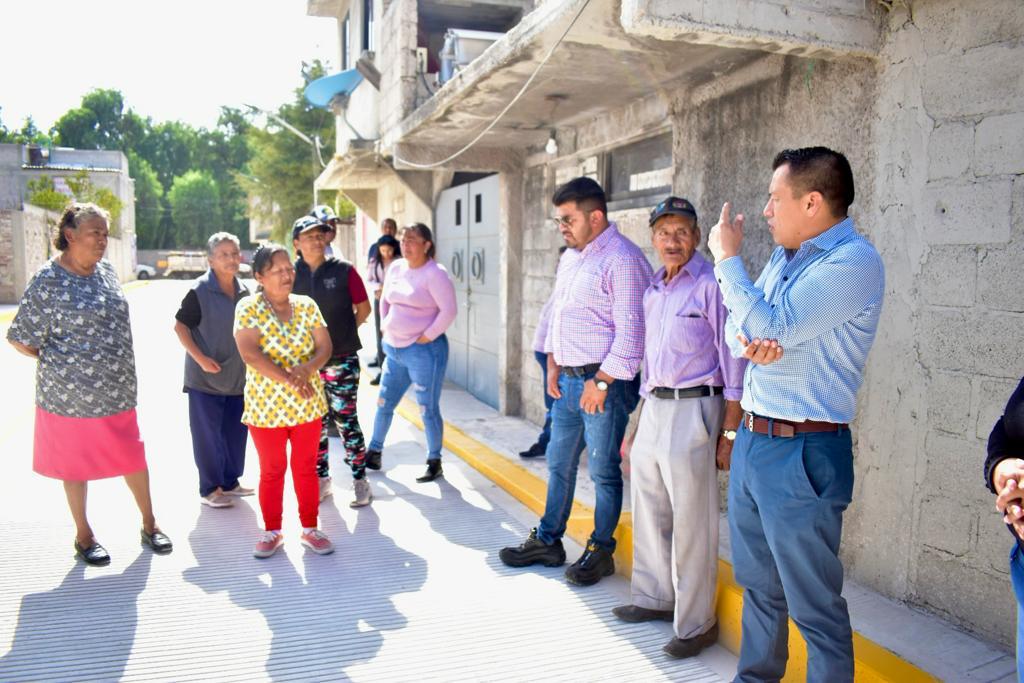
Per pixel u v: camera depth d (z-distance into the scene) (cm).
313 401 411
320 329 421
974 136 298
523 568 407
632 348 348
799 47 324
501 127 625
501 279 741
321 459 507
